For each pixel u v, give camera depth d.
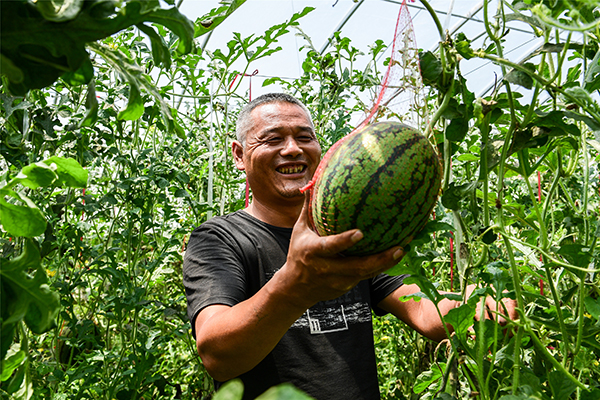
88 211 2.48
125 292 2.53
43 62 0.61
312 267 1.00
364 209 0.97
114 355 2.40
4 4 0.56
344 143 1.06
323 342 1.81
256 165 2.04
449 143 1.22
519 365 1.10
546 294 1.96
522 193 3.47
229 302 1.58
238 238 1.93
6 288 0.68
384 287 2.08
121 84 2.55
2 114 1.78
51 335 2.78
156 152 3.17
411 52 1.12
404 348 3.22
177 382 3.40
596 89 1.21
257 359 1.32
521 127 1.16
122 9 0.61
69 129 2.26
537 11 0.83
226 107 3.28
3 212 0.81
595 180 2.78
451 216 1.33
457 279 2.71
